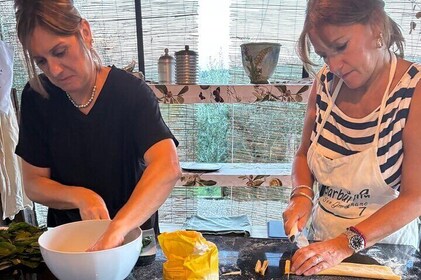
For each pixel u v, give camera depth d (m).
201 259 0.70
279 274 0.80
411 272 0.81
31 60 0.85
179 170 0.87
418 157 0.89
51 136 0.97
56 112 0.95
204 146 2.36
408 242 1.03
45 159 1.01
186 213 2.41
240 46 1.99
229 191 2.38
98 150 0.96
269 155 2.32
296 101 1.89
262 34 2.15
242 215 2.18
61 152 0.97
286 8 2.09
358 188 1.01
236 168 2.11
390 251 0.91
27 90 0.97
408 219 0.87
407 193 0.90
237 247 0.93
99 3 2.19
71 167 0.99
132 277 0.79
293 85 1.88
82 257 0.64
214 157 2.37
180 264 0.70
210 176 1.96
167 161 0.86
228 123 2.32
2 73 1.91
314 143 1.09
